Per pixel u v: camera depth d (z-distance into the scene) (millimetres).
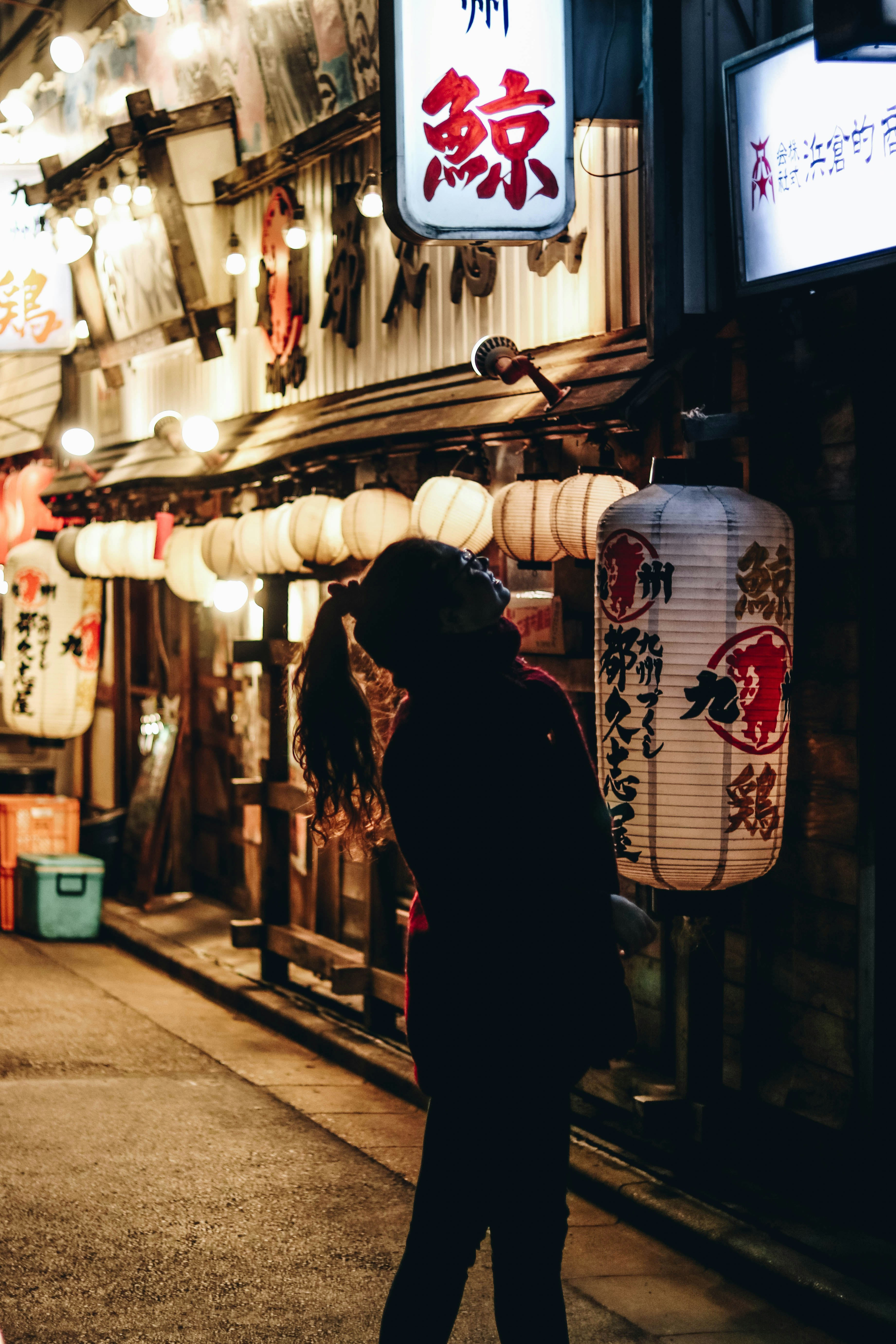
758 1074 5727
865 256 4738
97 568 10898
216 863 12008
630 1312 4754
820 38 3975
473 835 3381
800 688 5527
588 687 6430
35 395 16141
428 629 3467
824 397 5371
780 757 4996
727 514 4891
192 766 12383
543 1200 3391
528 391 6957
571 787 3402
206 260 11148
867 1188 5129
